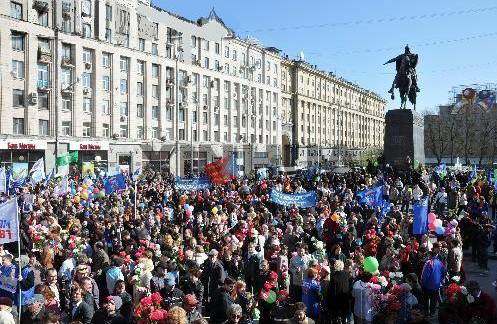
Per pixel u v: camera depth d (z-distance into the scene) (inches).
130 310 343.3
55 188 990.4
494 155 3444.9
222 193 1005.2
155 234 619.2
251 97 3331.7
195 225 711.1
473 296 362.0
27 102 1947.6
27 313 326.0
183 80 2741.1
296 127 4033.0
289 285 486.6
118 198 920.9
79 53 2142.0
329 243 587.8
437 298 470.0
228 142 3095.5
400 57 1379.2
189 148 2738.7
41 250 514.0
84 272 376.5
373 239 560.7
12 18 1883.6
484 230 657.0
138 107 2480.3
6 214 366.3
